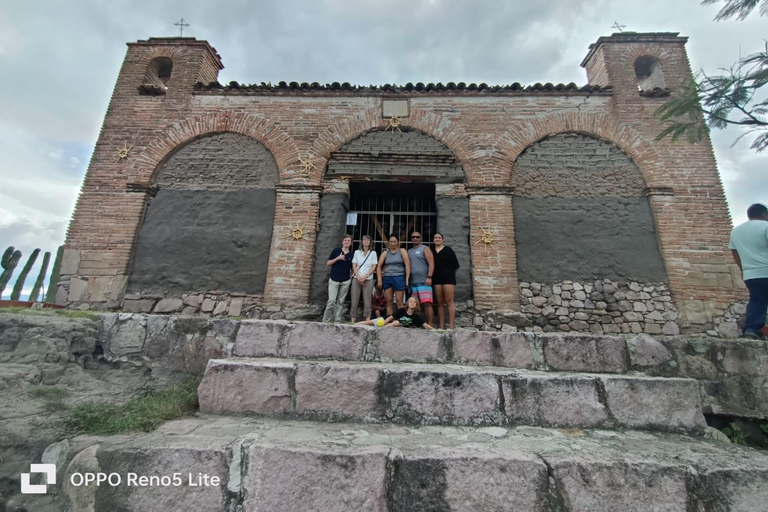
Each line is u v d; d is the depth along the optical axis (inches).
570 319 282.8
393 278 250.5
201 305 291.4
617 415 112.9
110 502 79.7
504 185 310.0
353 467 79.7
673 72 344.2
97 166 321.7
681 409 114.1
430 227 326.6
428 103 337.1
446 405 112.9
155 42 367.6
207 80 373.7
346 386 114.3
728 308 277.0
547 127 327.6
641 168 312.5
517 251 299.3
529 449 90.2
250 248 303.3
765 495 81.7
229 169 323.6
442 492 79.0
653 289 285.3
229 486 79.5
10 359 124.2
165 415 106.3
